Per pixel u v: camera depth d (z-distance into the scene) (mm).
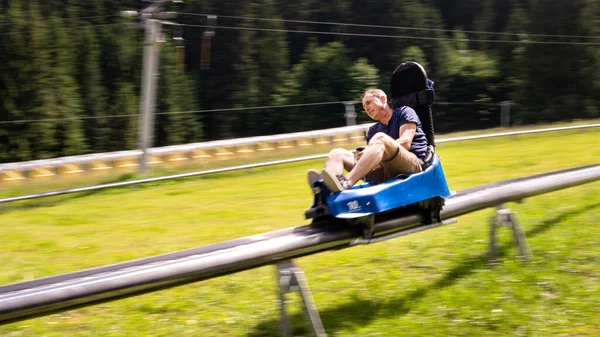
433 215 5379
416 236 7156
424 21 45406
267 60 41781
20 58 28328
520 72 37469
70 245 7926
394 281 5863
